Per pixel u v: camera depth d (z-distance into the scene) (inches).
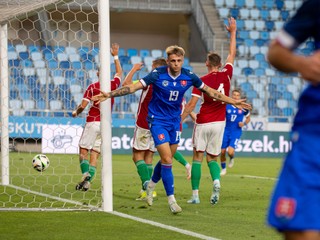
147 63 1295.5
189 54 1483.8
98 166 815.7
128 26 1520.7
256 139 1181.1
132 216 381.4
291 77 1262.3
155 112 397.4
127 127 1126.4
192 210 419.5
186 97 1221.7
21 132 1036.5
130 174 731.4
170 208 393.7
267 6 1464.1
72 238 304.2
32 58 1116.5
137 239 301.9
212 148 452.8
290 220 145.6
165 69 390.9
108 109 399.5
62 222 353.1
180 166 904.3
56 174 703.1
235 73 1330.0
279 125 1210.6
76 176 681.6
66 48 1147.9
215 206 444.5
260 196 517.0
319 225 143.5
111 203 404.2
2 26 566.6
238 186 611.8
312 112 150.2
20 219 363.6
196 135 455.2
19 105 1081.4
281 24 1445.6
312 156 147.9
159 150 392.8
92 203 442.0
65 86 1077.8
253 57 1380.4
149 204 433.1
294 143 151.9
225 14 1438.2
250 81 1253.7
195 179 460.4
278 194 148.9
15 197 479.2
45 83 1103.6
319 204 144.9
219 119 451.8
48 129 941.8
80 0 1111.0
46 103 1008.2
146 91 462.9
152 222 357.1
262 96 1250.6
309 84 151.9
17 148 1039.0
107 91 395.2
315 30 145.9
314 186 145.8
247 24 1429.6
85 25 1229.7
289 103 1254.9
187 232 323.6
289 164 149.8
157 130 392.5
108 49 397.1
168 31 1535.4
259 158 1146.7
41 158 515.5
